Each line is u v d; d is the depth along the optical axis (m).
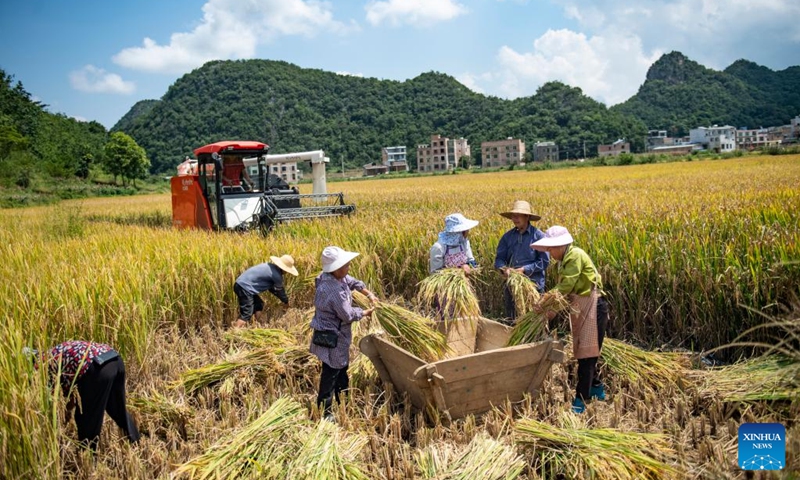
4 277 7.44
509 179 50.44
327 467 3.86
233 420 4.86
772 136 152.75
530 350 4.94
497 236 8.99
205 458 4.03
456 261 6.70
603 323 5.08
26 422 3.77
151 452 4.35
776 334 5.87
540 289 6.71
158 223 19.69
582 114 158.12
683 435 4.38
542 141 149.25
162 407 4.86
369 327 6.07
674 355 5.83
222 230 14.25
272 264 7.72
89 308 6.09
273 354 5.86
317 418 4.93
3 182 55.62
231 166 15.23
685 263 6.68
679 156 89.94
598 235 8.33
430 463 3.97
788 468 3.46
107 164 84.38
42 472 3.80
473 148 156.00
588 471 3.76
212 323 7.89
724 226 8.12
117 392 4.38
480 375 4.79
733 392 4.70
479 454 3.96
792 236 6.54
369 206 19.58
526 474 4.07
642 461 3.77
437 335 5.48
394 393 5.39
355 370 5.85
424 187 39.06
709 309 6.36
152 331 6.49
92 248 10.36
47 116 100.25
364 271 9.19
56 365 4.20
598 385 5.31
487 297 8.75
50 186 62.88
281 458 4.02
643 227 8.75
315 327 5.10
